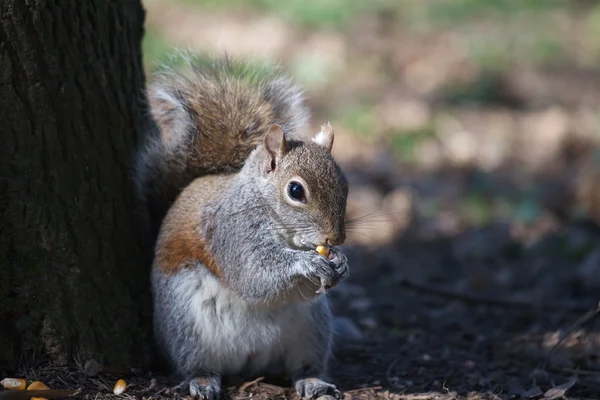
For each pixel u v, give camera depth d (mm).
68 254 9352
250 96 10500
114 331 9625
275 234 9250
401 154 21547
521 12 34562
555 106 25156
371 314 13242
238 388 9602
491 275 15289
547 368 10828
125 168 10070
